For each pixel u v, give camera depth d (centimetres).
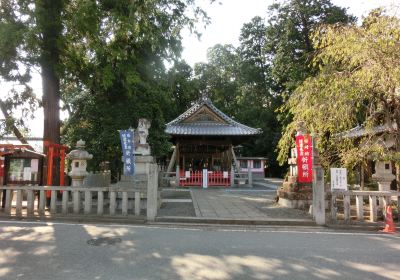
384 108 1000
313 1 3094
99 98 1691
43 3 1106
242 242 693
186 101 3831
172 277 471
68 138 1859
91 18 1135
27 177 1046
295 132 1234
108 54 1278
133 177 1171
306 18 3069
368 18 982
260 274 490
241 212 1077
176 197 1580
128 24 1155
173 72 1544
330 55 1039
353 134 1096
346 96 938
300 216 998
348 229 870
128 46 1355
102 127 1762
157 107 1839
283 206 1243
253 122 4556
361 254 609
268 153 4681
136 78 1277
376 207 937
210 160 3203
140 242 674
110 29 1268
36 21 1066
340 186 946
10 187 983
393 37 885
